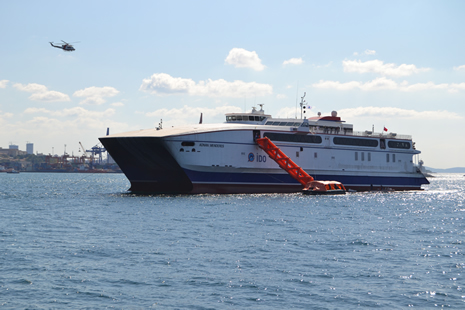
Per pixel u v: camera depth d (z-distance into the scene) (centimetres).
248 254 3312
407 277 2742
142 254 3291
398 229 4669
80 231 4350
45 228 4550
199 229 4466
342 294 2430
